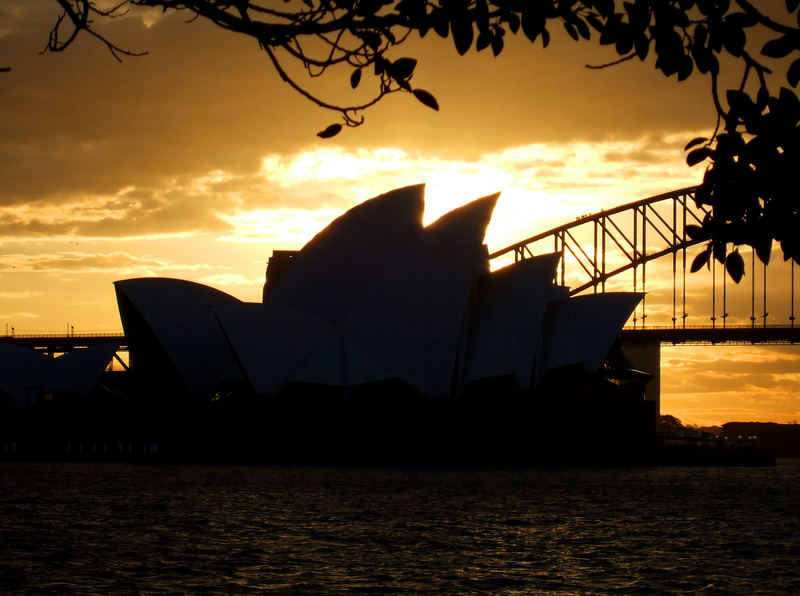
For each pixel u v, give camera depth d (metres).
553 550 41.47
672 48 7.52
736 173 7.27
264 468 92.19
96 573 35.19
